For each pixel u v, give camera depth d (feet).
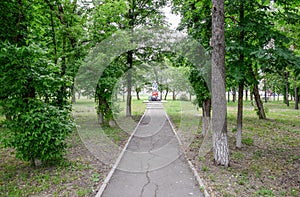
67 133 16.06
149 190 13.33
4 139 14.52
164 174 15.96
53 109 15.48
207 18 20.29
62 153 18.08
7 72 13.62
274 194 12.26
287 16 17.94
